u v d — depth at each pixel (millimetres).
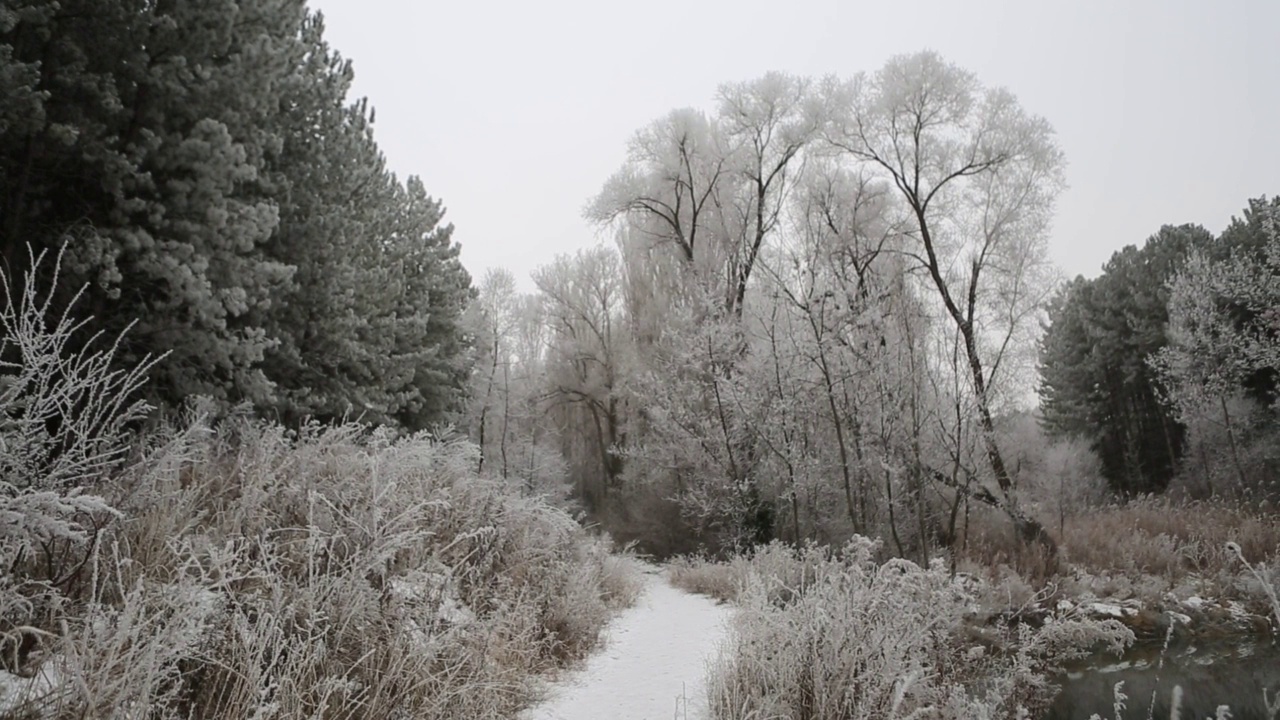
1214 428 28609
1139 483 36000
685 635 8930
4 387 6016
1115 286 38812
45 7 7328
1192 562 17188
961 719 5230
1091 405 39094
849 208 22453
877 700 4926
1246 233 30125
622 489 30141
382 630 4422
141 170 8523
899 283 17641
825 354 17297
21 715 2715
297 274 11297
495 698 4836
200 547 4066
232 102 9242
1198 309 26562
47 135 7406
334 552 4797
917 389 15469
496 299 36531
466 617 5504
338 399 12102
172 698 3365
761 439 19047
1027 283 18016
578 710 5492
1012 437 18469
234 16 9039
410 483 6766
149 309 8812
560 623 7445
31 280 3785
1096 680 10117
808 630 5344
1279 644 12031
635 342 30094
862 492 17250
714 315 21766
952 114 21484
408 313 16188
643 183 27250
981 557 16203
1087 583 15008
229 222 8906
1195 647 12039
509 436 31891
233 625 3600
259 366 10742
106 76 7938
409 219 18047
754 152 26406
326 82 12797
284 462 5730
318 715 3516
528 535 8359
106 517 4000
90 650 2941
